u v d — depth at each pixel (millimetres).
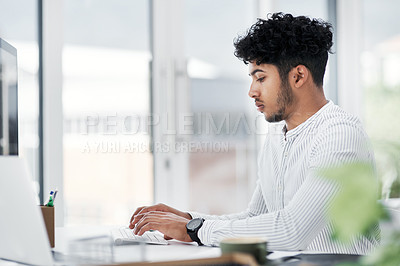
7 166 1243
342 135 1633
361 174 487
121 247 1479
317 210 1484
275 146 1960
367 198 475
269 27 1791
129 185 3479
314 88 1817
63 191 3250
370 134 4383
